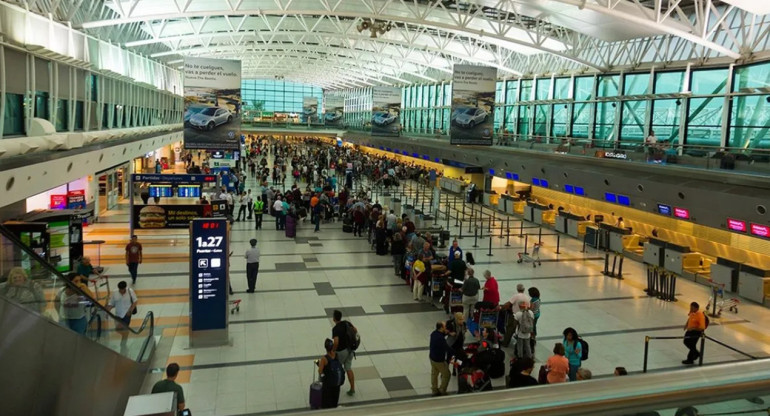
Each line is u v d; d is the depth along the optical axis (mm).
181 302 12992
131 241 14406
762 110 18859
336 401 8039
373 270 16422
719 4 20703
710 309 13703
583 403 1324
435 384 8867
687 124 22250
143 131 28266
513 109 36188
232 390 8875
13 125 13461
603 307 13602
